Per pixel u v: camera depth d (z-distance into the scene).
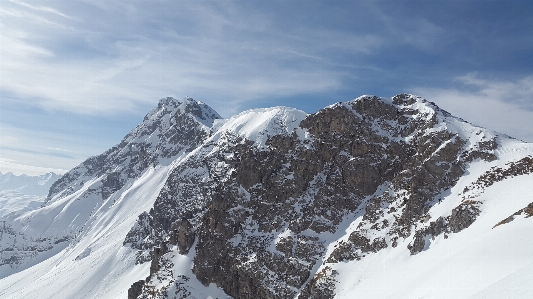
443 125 129.62
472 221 91.06
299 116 166.88
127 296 148.50
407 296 71.31
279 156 149.75
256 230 134.88
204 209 152.38
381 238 107.50
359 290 92.31
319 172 141.38
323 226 126.56
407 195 115.12
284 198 138.62
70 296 174.88
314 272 113.62
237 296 121.00
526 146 109.75
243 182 146.62
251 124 183.75
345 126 145.25
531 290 26.81
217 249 131.50
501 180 101.06
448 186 112.12
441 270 73.69
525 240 63.19
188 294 120.00
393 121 144.50
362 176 133.75
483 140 118.69
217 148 186.88
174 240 147.12
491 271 56.91
